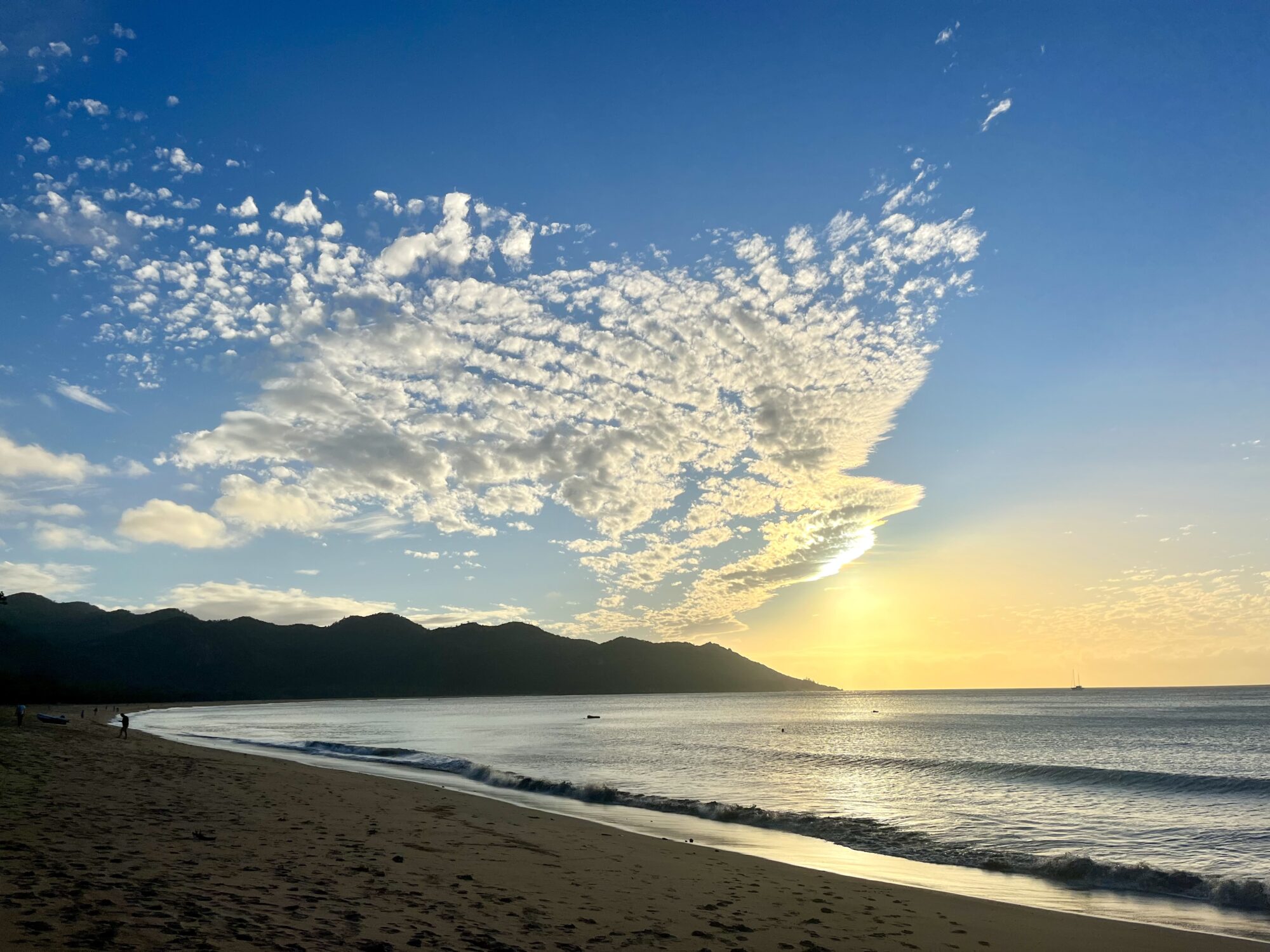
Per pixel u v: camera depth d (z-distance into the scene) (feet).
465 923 29.48
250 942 23.27
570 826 62.85
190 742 168.14
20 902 24.57
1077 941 35.42
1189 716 327.67
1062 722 299.99
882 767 132.16
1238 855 62.44
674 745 189.78
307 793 71.10
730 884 43.70
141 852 36.24
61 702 460.14
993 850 60.90
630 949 28.55
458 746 188.85
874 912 39.04
